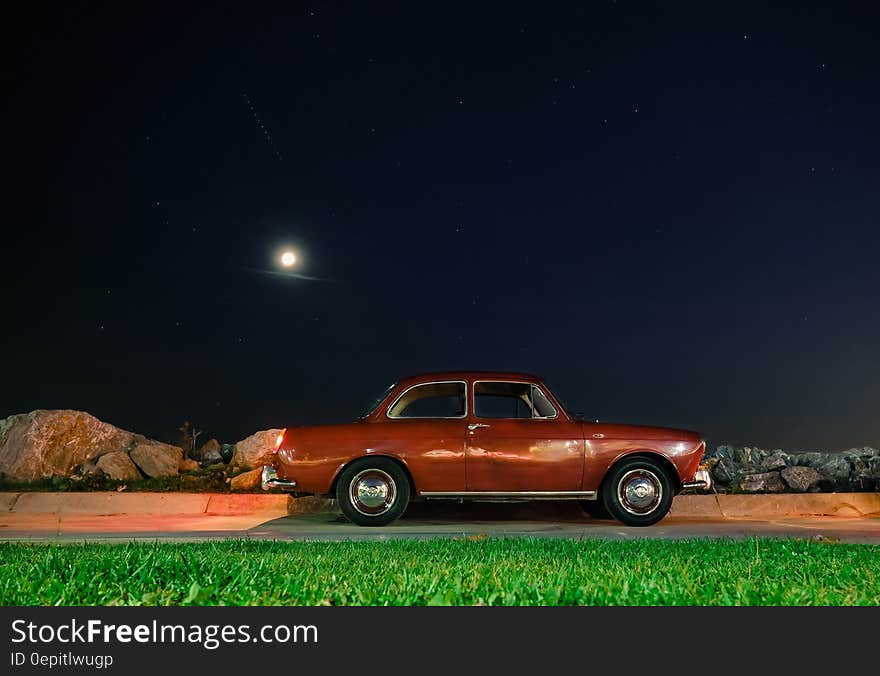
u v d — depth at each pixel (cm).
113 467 1320
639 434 1047
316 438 1027
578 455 1034
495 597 428
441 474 1026
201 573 505
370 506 1021
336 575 507
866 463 1405
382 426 1034
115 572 505
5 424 1359
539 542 746
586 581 480
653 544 727
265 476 1038
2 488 1269
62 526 995
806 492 1316
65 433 1345
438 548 691
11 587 464
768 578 504
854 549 677
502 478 1031
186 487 1295
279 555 619
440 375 1055
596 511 1134
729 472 1362
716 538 866
